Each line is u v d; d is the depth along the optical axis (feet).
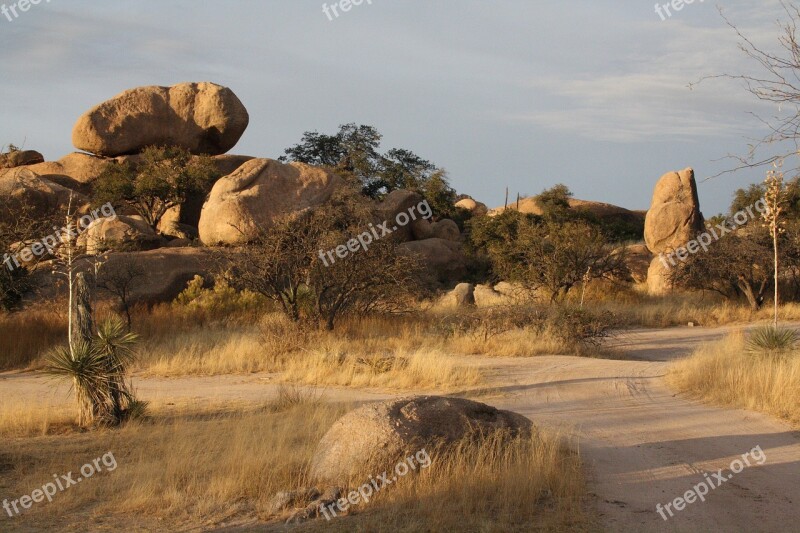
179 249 100.32
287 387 48.88
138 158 147.95
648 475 26.08
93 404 38.04
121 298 84.48
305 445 30.04
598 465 27.40
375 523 21.17
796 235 99.50
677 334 84.53
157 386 52.26
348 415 26.25
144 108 148.97
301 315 74.90
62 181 145.18
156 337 72.33
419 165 197.06
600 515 21.86
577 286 109.50
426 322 79.61
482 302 108.88
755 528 20.86
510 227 146.72
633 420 35.88
